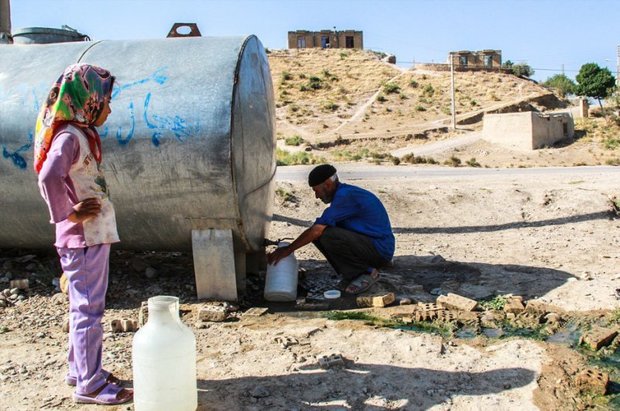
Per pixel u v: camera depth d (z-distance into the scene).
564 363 4.32
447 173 21.67
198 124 5.21
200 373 4.20
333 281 6.45
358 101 69.88
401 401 3.77
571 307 5.55
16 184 5.57
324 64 84.94
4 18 7.59
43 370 4.29
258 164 5.73
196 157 5.22
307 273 6.84
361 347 4.64
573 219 9.91
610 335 4.75
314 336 4.90
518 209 10.70
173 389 3.42
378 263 6.08
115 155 5.32
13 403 3.78
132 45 5.86
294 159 32.38
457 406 3.70
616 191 11.60
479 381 4.04
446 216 10.52
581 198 10.84
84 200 3.47
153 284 6.15
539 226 9.63
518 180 15.64
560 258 7.48
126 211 5.50
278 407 3.70
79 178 3.50
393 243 6.15
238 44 5.66
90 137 3.59
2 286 6.00
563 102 73.19
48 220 5.72
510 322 5.24
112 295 5.87
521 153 46.09
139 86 5.43
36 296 5.83
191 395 3.52
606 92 76.62
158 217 5.50
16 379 4.13
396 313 5.36
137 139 5.28
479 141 50.22
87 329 3.67
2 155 5.51
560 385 3.97
